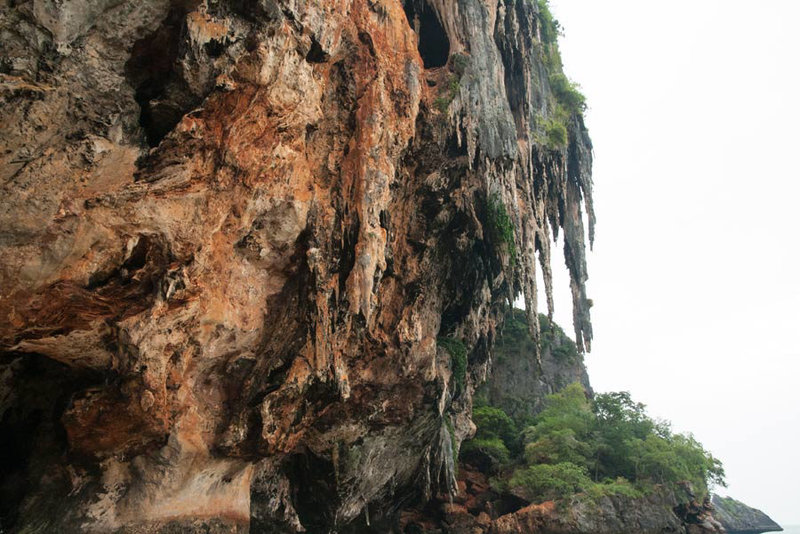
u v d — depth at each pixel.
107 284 14.66
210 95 15.06
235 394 17.98
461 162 26.00
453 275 28.45
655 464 43.47
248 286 17.95
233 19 14.91
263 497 22.42
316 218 19.11
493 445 46.25
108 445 15.52
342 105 21.00
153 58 14.52
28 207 12.84
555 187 39.81
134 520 15.73
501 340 61.62
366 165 20.73
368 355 23.44
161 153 14.95
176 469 16.48
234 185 16.62
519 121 33.72
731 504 65.81
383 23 23.41
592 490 38.66
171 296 15.38
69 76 13.03
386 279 24.28
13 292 13.27
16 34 12.12
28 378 16.06
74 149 13.38
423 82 25.00
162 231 15.16
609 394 50.72
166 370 15.80
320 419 23.03
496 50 30.28
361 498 25.70
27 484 15.51
